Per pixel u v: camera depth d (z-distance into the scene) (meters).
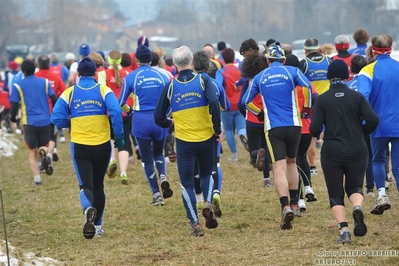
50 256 16.42
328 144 15.85
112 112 17.00
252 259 15.30
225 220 19.25
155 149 21.66
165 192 20.78
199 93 17.08
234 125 30.81
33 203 23.33
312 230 17.50
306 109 18.16
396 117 17.31
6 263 14.43
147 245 17.06
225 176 26.61
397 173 17.45
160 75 21.25
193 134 17.14
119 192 24.27
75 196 24.23
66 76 37.94
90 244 17.50
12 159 35.16
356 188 15.88
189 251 16.25
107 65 31.84
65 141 42.03
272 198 22.00
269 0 121.38
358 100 15.76
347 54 25.80
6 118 47.03
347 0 103.00
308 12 112.88
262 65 20.62
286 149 17.83
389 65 17.50
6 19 178.75
